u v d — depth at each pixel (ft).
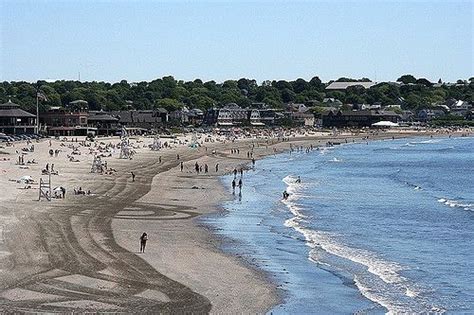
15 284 147.43
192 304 141.79
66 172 396.37
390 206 313.94
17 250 178.81
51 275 156.25
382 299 154.51
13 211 242.17
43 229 210.59
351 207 306.76
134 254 184.85
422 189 398.21
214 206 293.84
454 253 207.82
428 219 276.41
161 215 259.80
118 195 309.42
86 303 136.87
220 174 453.99
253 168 516.73
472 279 175.32
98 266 167.43
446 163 619.67
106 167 435.12
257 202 312.29
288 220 262.26
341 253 203.00
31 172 377.91
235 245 209.36
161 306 138.51
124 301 140.05
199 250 198.80
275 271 177.37
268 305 146.20
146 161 522.88
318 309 145.28
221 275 169.78
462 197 362.74
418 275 178.50
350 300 152.87
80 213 248.73
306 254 199.31
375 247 214.48
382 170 533.55
